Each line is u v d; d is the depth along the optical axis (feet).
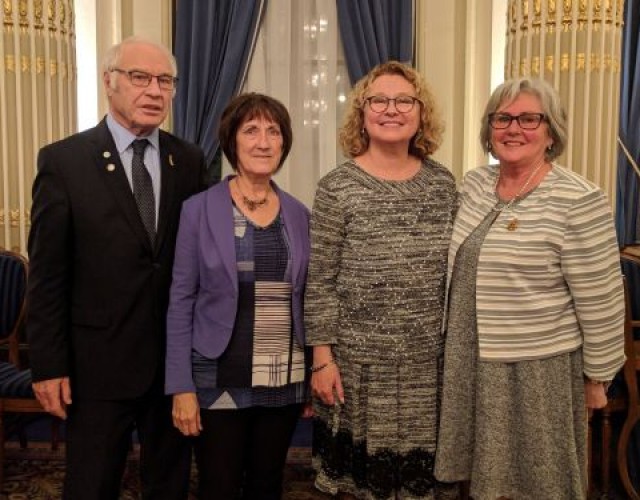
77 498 6.25
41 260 6.10
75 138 6.41
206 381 6.11
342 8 14.17
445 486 6.39
